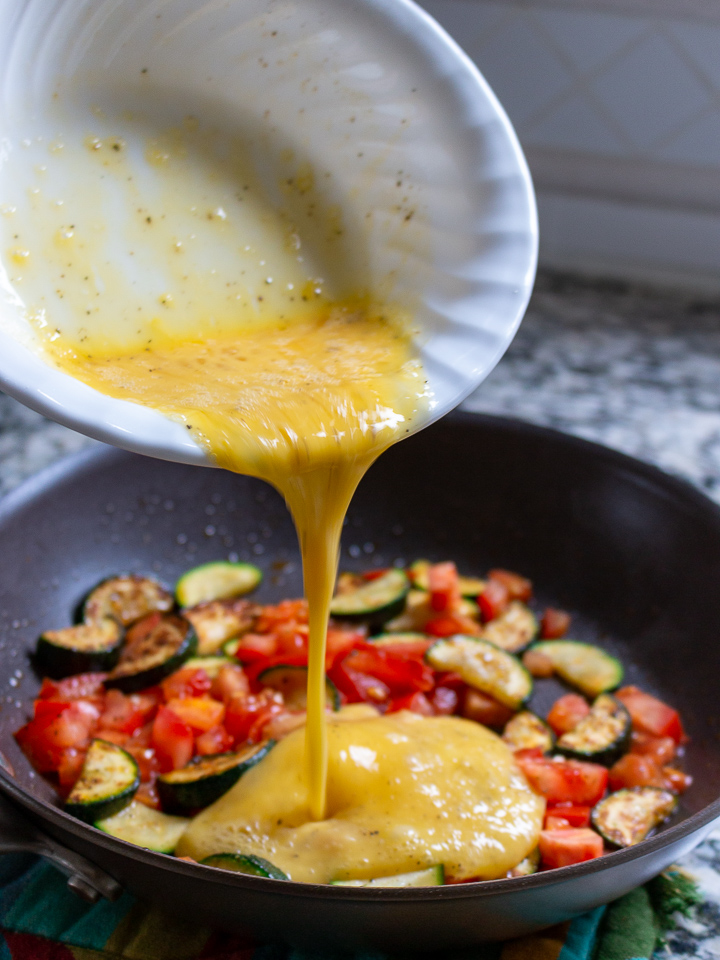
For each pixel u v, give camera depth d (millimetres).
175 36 328
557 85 722
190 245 340
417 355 328
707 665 425
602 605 480
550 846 364
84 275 318
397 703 437
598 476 482
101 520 486
